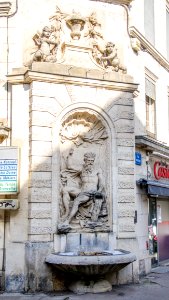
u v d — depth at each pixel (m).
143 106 14.12
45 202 10.73
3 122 11.15
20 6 11.73
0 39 11.61
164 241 15.84
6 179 10.74
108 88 11.86
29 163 10.89
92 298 9.54
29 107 11.11
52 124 11.09
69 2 12.13
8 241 10.73
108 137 11.77
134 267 11.50
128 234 11.52
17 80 11.16
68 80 11.29
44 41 11.42
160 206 15.62
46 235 10.62
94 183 11.48
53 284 10.44
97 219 11.25
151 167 14.44
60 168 11.30
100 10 12.54
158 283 11.43
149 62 15.20
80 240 11.02
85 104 11.53
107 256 9.87
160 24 16.88
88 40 12.16
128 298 9.59
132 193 11.76
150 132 15.09
